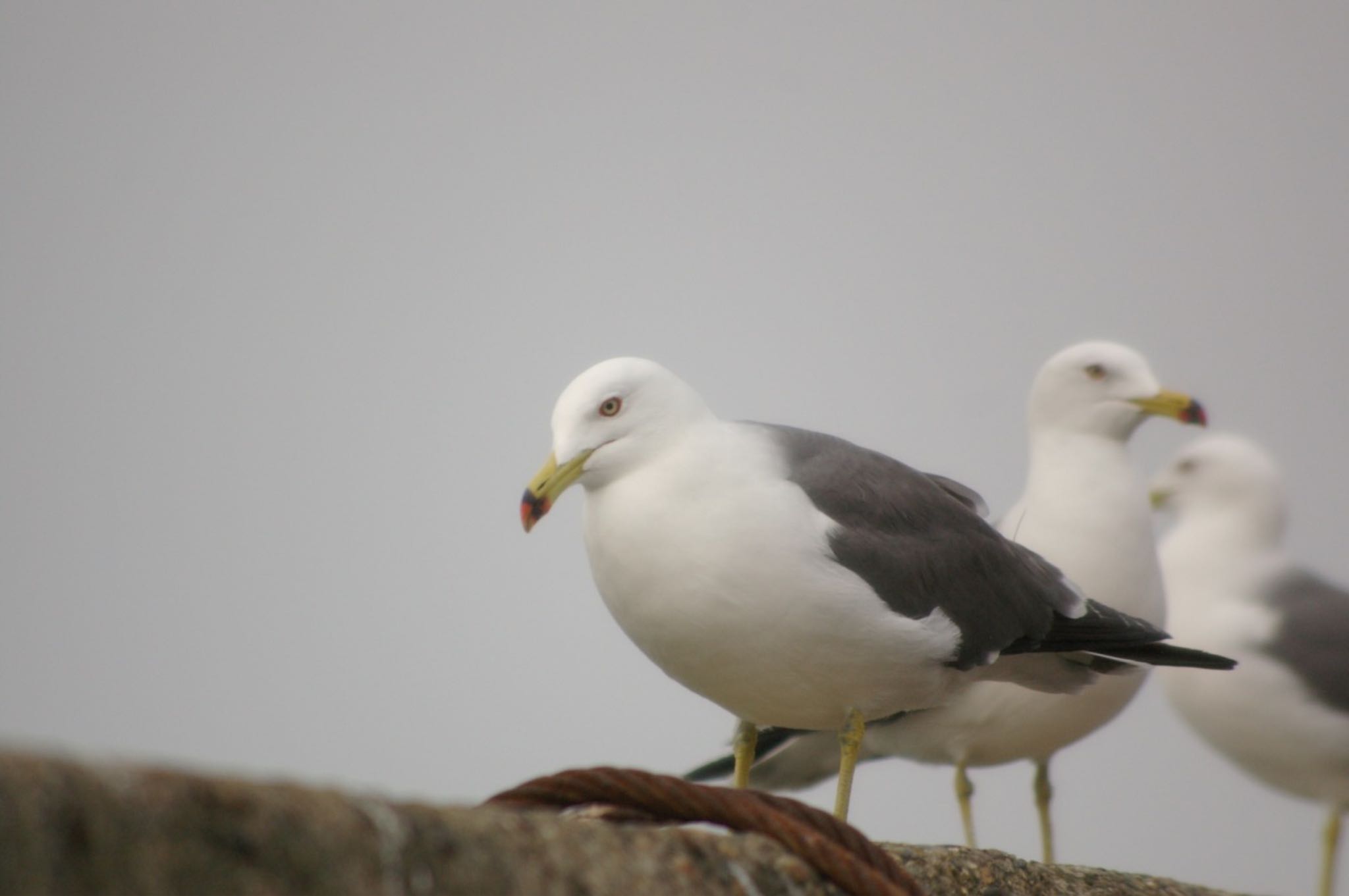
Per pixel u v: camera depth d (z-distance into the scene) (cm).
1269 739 1634
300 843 464
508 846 531
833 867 632
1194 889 1005
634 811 666
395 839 492
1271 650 1623
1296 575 1688
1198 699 1672
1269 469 1714
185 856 439
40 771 417
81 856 419
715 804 650
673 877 593
